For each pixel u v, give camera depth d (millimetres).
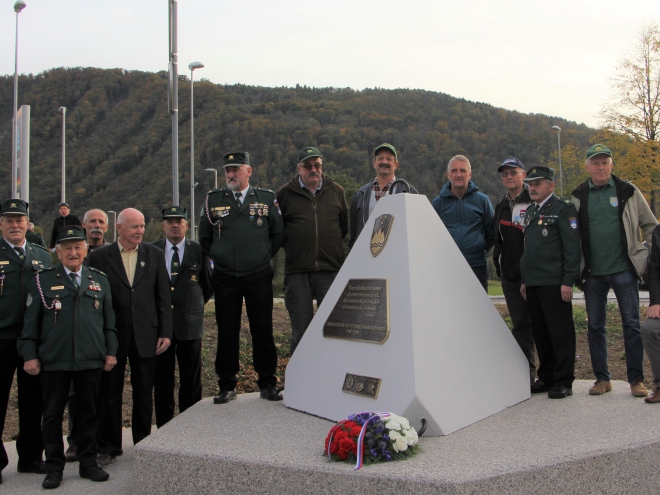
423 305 3938
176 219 4988
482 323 4289
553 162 33000
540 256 4602
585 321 8344
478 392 3990
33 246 4383
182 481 3436
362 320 4137
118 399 4469
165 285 4664
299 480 3121
